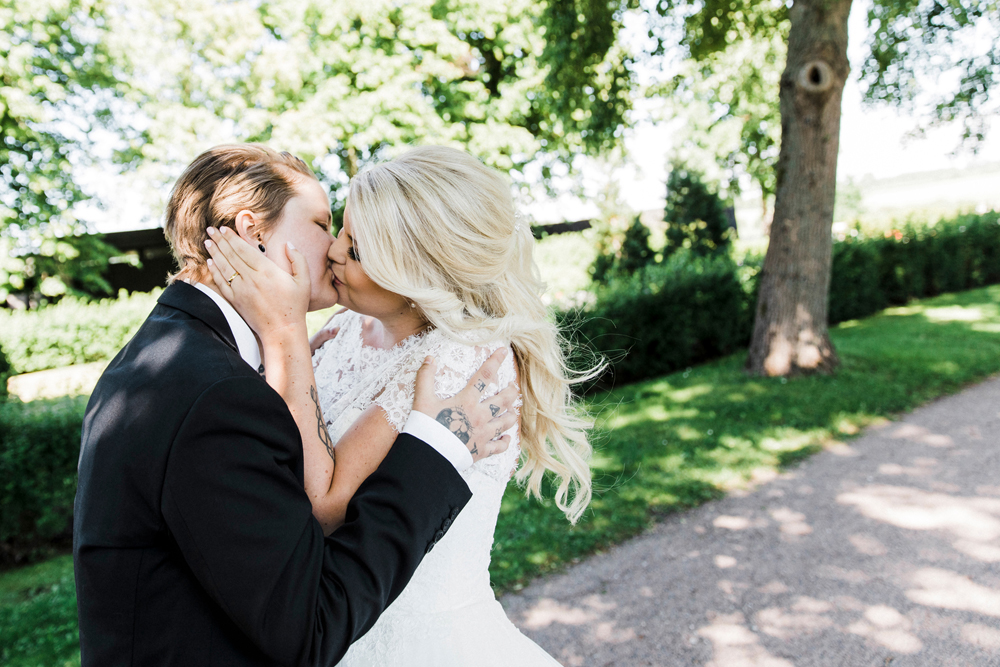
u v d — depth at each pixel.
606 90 9.78
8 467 4.29
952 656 2.63
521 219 1.44
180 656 0.85
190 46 11.79
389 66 11.03
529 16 11.30
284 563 0.82
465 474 1.21
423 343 1.22
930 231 14.84
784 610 3.06
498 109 12.80
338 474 1.08
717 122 18.73
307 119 10.66
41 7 11.70
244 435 0.85
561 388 1.50
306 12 11.24
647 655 2.81
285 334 1.06
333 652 0.85
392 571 0.94
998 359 7.78
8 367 11.08
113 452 0.87
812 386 7.07
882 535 3.72
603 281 17.33
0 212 13.88
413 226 1.20
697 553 3.67
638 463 5.05
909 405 6.26
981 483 4.36
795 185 7.52
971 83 8.13
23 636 3.24
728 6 8.21
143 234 22.02
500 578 3.50
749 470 4.87
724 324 9.91
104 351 15.48
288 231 1.13
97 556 0.86
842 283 12.11
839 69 7.18
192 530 0.81
